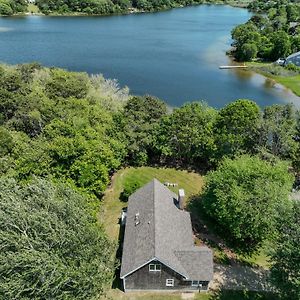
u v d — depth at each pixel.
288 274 30.27
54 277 26.22
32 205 31.11
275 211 34.34
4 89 68.06
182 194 43.03
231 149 55.16
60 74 82.69
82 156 44.41
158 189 44.16
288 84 117.06
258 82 119.12
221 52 155.00
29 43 150.88
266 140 56.12
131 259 35.88
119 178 56.28
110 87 84.69
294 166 55.22
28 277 26.52
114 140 55.12
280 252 30.48
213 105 98.62
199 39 177.00
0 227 28.44
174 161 61.41
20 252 26.70
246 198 39.09
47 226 28.48
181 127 55.66
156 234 36.28
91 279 27.94
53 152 43.94
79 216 31.56
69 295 27.09
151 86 110.31
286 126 56.62
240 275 39.03
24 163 43.09
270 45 145.25
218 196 40.66
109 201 50.59
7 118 64.88
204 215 48.06
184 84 113.69
